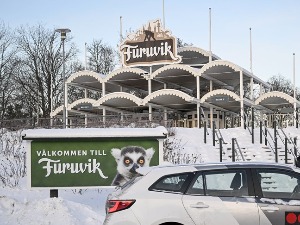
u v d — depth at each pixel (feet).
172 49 128.67
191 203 24.66
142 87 154.61
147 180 25.31
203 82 142.92
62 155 41.75
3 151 69.10
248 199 24.86
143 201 24.71
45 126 90.33
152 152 41.98
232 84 146.41
